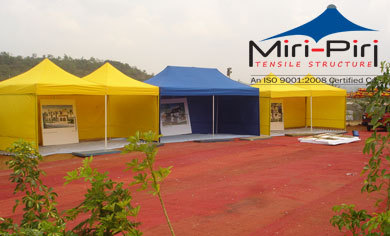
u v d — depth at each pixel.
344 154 10.61
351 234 4.21
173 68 15.22
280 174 7.81
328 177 7.44
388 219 1.85
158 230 4.45
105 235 2.05
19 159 2.83
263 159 9.84
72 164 9.16
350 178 7.31
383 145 2.08
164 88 12.84
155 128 13.02
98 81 11.96
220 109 17.14
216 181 7.21
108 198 2.05
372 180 2.12
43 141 12.52
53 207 2.73
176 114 16.05
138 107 13.80
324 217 4.90
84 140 14.33
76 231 2.11
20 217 4.95
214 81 15.13
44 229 1.91
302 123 20.36
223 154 10.77
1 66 52.78
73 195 6.11
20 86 10.23
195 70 15.71
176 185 6.88
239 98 16.30
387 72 2.09
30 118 10.07
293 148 11.99
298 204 5.56
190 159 9.90
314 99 19.88
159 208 5.38
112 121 15.02
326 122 19.31
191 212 5.18
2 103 10.98
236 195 6.11
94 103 14.66
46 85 10.05
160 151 11.41
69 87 10.45
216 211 5.23
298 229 4.46
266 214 5.09
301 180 7.20
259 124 15.57
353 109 22.91
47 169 8.49
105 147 11.45
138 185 6.83
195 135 16.30
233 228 4.53
